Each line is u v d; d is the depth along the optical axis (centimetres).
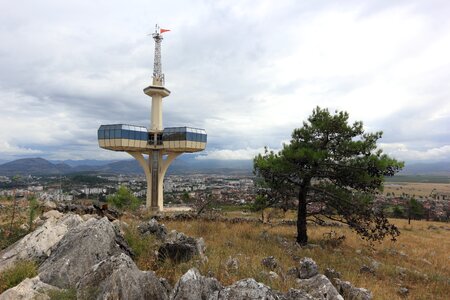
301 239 1748
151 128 4231
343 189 1727
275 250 1404
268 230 2156
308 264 929
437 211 7088
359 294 782
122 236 932
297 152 1622
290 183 1778
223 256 1075
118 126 3862
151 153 4231
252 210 1908
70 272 649
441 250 2061
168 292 629
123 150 4169
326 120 1673
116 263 593
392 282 1152
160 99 4281
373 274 1234
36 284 582
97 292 548
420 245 2233
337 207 1697
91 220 862
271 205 1852
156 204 4162
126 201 3475
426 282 1196
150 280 590
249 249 1344
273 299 540
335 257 1432
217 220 2247
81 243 722
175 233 1230
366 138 1675
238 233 1794
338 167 1667
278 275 874
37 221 1177
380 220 1639
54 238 848
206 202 2650
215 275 784
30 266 667
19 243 817
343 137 1712
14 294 527
